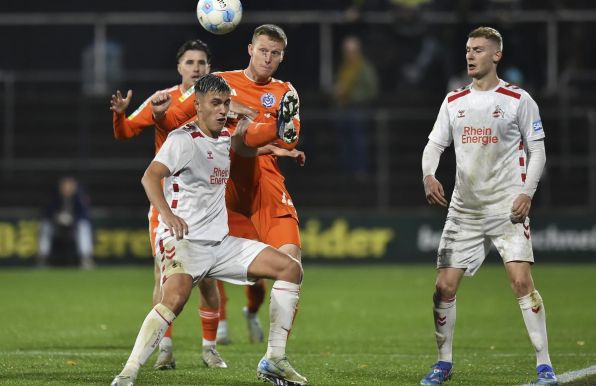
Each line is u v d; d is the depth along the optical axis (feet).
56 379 97.76
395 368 108.88
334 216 276.21
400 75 308.40
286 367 92.17
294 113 94.12
